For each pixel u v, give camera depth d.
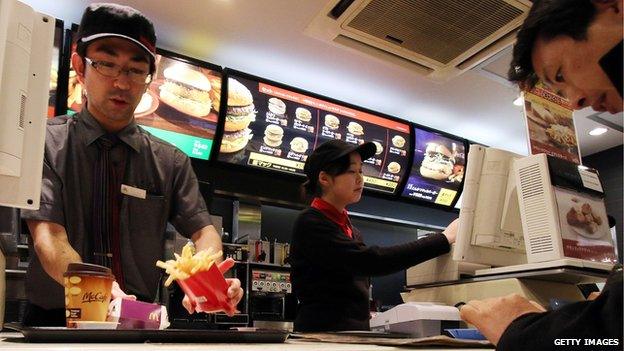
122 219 1.64
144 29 1.56
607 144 5.53
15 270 2.68
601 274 1.68
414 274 2.10
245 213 4.12
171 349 0.69
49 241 1.40
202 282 1.03
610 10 0.78
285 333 0.95
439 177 4.74
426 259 1.86
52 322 1.56
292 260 1.98
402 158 4.54
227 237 3.99
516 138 5.38
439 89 4.27
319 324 1.82
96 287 0.96
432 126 5.09
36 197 1.08
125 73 1.55
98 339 0.81
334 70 4.00
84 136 1.65
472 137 5.36
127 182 1.69
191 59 3.60
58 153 1.57
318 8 3.17
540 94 2.26
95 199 1.63
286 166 4.00
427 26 3.13
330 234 1.87
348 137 4.24
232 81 3.76
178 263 1.03
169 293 2.54
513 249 1.94
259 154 3.89
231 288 1.06
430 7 2.93
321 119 4.14
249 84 3.84
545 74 0.95
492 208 1.86
